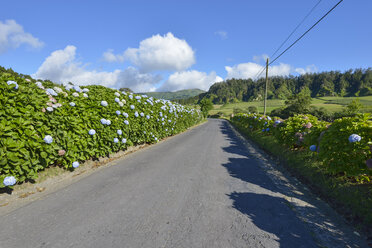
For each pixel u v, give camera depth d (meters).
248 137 13.88
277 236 2.51
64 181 4.12
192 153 7.43
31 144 3.38
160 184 4.14
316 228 2.74
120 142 6.18
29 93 3.66
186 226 2.65
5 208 2.93
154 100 10.03
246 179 4.68
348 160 3.80
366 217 2.85
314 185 4.33
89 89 5.75
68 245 2.20
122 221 2.71
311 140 5.57
